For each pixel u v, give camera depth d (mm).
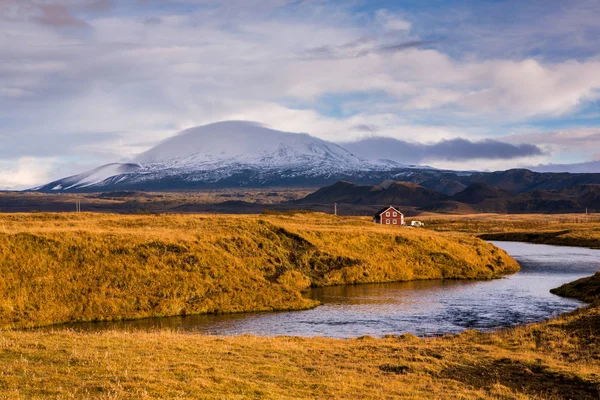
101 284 46938
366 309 50312
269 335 39406
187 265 52562
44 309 42719
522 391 21734
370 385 21422
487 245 89688
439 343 30531
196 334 35000
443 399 19766
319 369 23500
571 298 56062
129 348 24703
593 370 23812
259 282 54406
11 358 21297
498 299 55562
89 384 17953
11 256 46094
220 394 17922
